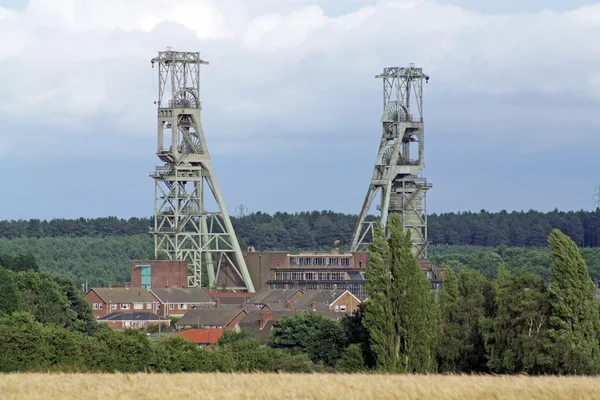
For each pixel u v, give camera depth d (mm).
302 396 187000
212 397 186875
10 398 186625
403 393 187625
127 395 189375
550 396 185250
